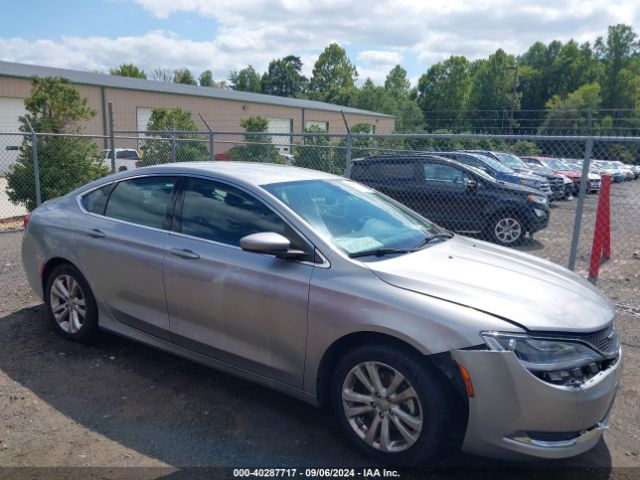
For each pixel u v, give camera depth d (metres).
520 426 2.78
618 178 24.42
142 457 3.11
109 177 4.62
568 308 3.09
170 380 4.06
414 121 61.91
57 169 12.02
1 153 24.69
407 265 3.35
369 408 3.12
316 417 3.60
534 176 15.34
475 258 3.68
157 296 3.99
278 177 4.04
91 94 27.81
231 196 3.85
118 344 4.68
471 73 88.88
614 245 10.15
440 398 2.88
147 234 4.08
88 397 3.78
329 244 3.38
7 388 3.86
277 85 110.50
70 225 4.56
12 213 13.08
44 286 4.84
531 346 2.80
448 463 3.15
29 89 25.53
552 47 86.12
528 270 3.58
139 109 30.17
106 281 4.30
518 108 79.56
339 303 3.15
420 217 4.44
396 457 3.03
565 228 12.05
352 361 3.14
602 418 2.98
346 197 4.12
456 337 2.83
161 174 4.26
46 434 3.31
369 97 79.25
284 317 3.35
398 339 3.01
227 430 3.42
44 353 4.46
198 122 33.59
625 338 5.11
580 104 62.09
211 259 3.67
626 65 78.94
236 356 3.64
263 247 3.25
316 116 43.56
